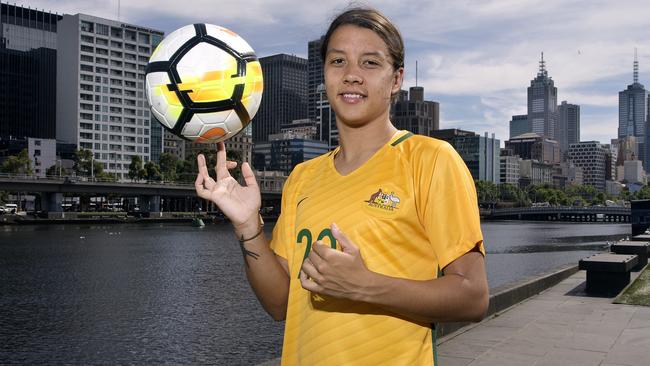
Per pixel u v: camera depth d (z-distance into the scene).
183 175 141.12
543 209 155.62
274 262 2.30
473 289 1.75
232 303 26.45
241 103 2.41
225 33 2.48
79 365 16.81
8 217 89.75
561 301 11.23
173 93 2.37
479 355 7.13
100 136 151.38
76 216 101.81
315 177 2.27
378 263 1.90
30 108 168.88
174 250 52.81
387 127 2.14
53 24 188.38
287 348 2.11
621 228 118.12
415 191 1.93
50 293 29.27
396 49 2.10
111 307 25.55
